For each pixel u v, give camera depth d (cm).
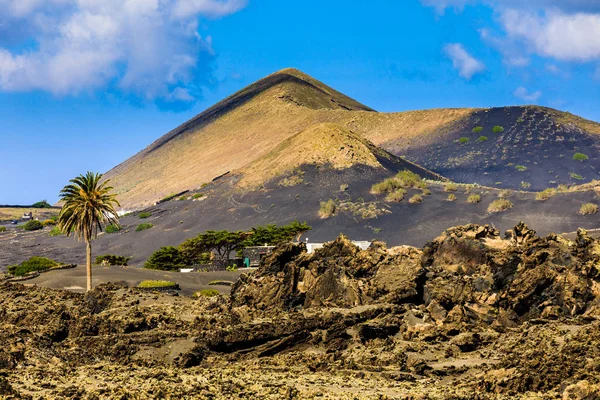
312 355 9944
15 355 8800
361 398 7431
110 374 8419
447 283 11456
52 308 11750
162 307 12106
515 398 7188
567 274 10669
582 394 6662
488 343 9925
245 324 10675
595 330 8119
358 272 12331
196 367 9506
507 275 11094
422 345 10062
